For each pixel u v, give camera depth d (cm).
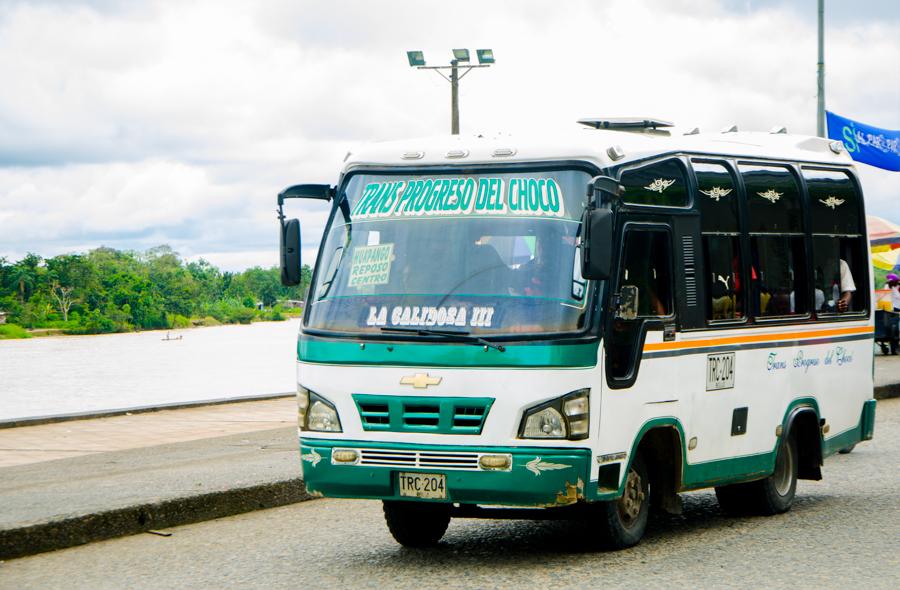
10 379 7631
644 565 920
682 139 1066
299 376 960
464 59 3553
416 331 909
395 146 997
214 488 1227
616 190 883
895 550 965
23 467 1463
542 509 967
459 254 932
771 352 1125
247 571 951
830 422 1227
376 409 919
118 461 1488
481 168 952
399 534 1005
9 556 1030
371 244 966
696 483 1027
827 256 1240
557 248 909
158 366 8738
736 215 1099
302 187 1015
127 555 1035
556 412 874
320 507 1262
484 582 877
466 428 886
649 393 958
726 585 850
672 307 992
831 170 1270
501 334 888
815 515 1141
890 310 3058
